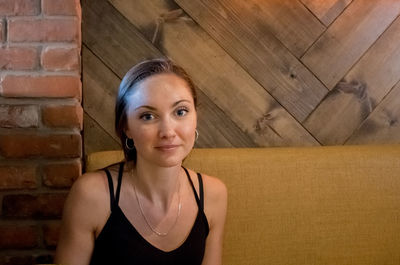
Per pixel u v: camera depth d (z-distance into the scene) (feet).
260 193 4.42
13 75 4.05
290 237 4.48
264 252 4.44
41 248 4.34
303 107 5.14
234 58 4.97
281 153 4.54
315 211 4.52
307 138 5.19
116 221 3.58
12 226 4.26
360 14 5.07
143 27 4.82
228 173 4.37
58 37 4.05
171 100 3.25
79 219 3.55
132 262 3.52
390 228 4.65
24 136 4.15
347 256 4.59
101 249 3.59
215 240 4.01
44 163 4.22
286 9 4.97
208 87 4.99
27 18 4.01
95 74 4.84
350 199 4.58
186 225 3.78
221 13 4.89
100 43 4.80
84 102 4.87
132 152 3.72
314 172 4.53
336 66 5.11
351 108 5.20
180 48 4.90
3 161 4.17
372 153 4.68
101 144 4.94
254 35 4.96
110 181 3.66
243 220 4.40
